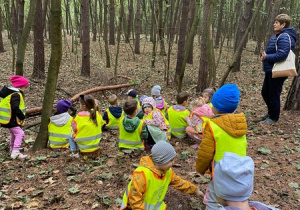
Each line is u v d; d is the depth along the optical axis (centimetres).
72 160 436
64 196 331
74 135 432
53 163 430
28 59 1506
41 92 955
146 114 480
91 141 431
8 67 1300
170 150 231
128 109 422
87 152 432
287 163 380
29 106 813
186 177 358
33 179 381
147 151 446
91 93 920
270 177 344
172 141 492
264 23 1750
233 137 225
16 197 331
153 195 243
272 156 403
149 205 245
